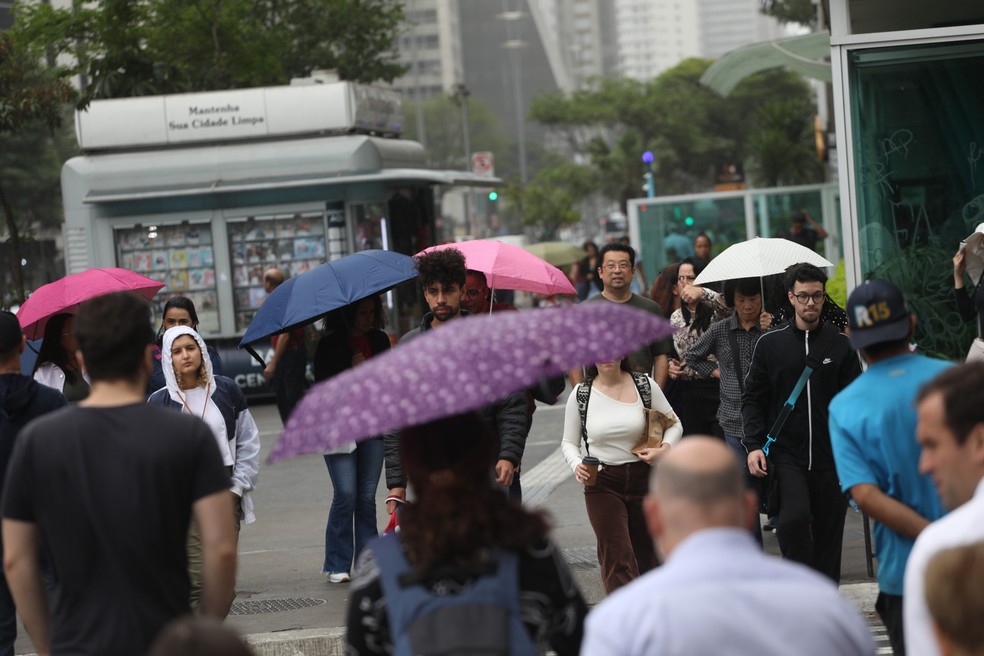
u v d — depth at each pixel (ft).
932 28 64.08
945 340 64.69
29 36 165.68
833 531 46.85
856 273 64.34
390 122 150.41
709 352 56.24
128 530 26.55
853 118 63.93
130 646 26.53
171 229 140.15
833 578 47.32
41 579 28.17
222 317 139.74
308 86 138.10
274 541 71.46
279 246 139.13
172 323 60.70
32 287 178.81
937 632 19.57
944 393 26.09
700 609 20.10
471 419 23.90
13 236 152.15
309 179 135.64
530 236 481.46
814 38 130.72
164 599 26.94
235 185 137.18
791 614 20.18
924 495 30.68
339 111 137.59
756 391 46.96
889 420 30.86
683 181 559.79
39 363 57.11
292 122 137.80
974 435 25.80
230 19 177.58
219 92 138.92
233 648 18.83
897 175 64.13
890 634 31.89
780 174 266.16
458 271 47.91
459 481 23.15
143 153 140.05
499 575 22.74
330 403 22.79
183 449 27.17
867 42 63.00
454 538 22.63
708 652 19.89
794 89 547.49
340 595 57.41
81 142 140.46
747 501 21.58
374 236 138.62
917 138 63.82
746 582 20.48
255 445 49.21
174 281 140.26
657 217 184.96
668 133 534.37
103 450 26.86
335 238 137.80
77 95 148.05
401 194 142.20
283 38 189.37
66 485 26.73
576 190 457.68
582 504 75.87
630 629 20.27
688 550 20.79
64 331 56.95
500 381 22.38
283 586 59.98
